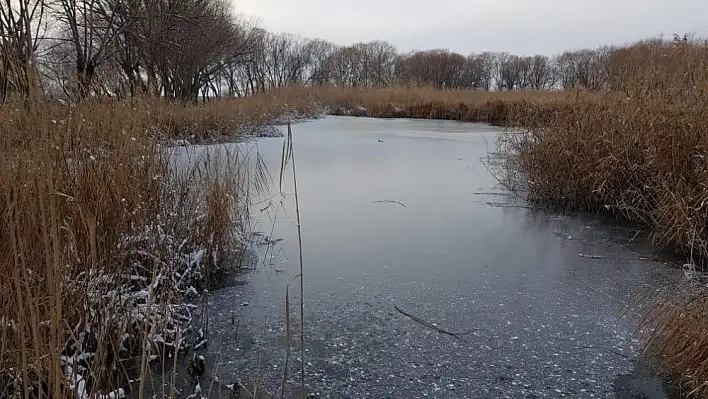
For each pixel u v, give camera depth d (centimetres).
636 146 563
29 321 212
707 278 374
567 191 609
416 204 621
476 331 313
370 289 371
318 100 2384
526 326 320
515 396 249
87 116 347
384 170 841
